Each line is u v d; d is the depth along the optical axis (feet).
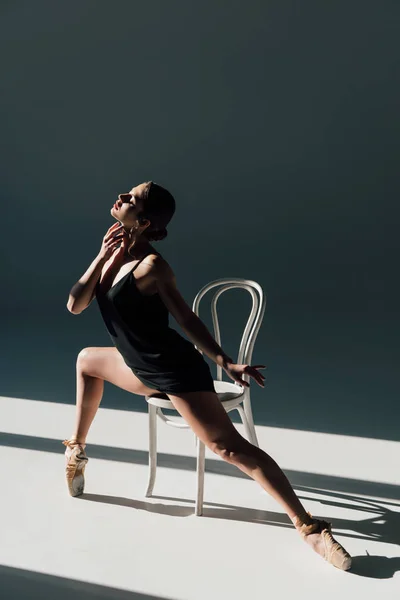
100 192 26.20
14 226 26.94
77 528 8.58
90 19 25.62
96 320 22.35
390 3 23.32
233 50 24.84
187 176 25.75
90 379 9.23
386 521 8.81
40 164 26.50
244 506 9.23
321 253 24.85
